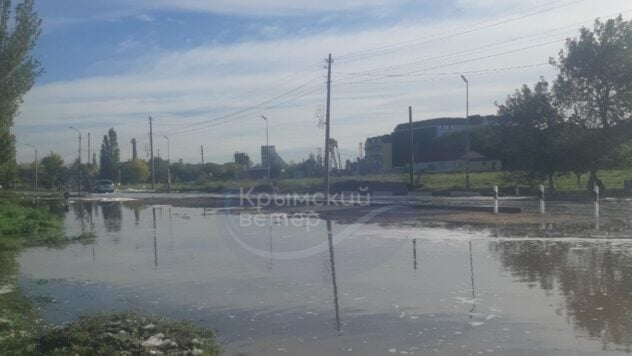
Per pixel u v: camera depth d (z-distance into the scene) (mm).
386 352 7262
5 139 51562
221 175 94625
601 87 40625
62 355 7391
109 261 15961
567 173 44188
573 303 9234
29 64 26656
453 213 26875
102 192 84000
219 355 7398
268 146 72062
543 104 42688
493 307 9180
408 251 15320
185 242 19547
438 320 8594
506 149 45500
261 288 11375
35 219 31109
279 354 7371
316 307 9688
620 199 35469
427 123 97562
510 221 21750
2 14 25969
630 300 9312
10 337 8391
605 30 39969
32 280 13367
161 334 8117
